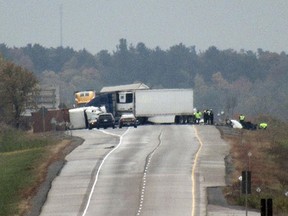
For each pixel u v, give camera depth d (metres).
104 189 141.12
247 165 160.38
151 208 127.38
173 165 161.25
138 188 141.25
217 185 142.62
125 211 125.94
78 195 137.25
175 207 127.69
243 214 122.19
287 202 128.88
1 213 126.94
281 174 154.62
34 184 147.00
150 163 163.50
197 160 166.75
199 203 130.12
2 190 143.12
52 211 127.50
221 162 164.75
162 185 143.00
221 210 125.19
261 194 134.88
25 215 125.56
